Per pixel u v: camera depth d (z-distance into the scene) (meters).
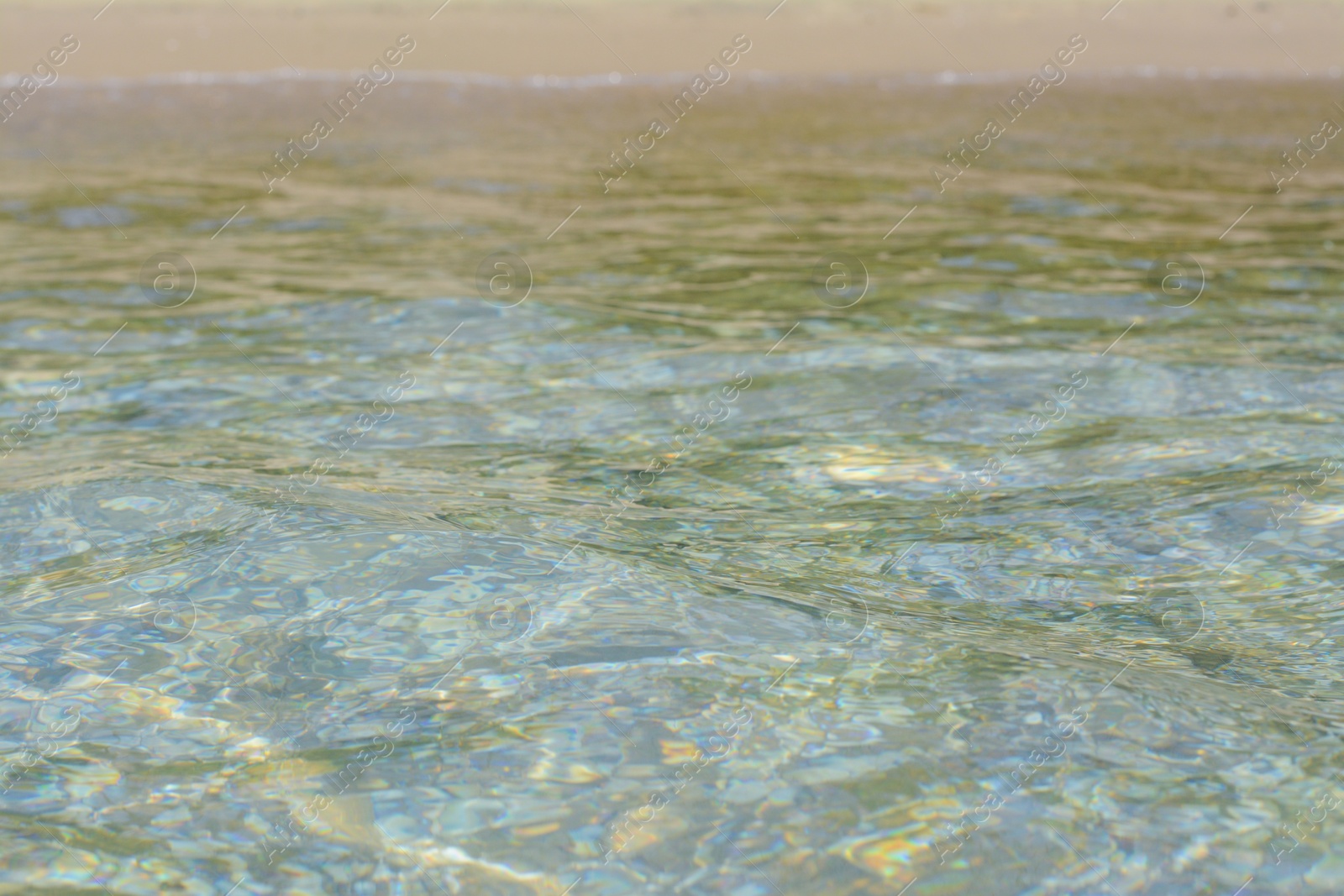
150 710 2.00
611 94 10.41
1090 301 4.73
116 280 5.13
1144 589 2.51
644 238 5.89
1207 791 1.84
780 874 1.70
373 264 5.38
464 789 1.83
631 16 13.18
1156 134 8.95
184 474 2.98
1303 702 2.08
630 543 2.62
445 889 1.68
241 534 2.57
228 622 2.23
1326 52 12.52
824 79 11.23
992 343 4.19
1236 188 7.12
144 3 13.16
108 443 3.31
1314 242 5.76
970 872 1.70
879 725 1.97
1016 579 2.54
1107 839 1.75
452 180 7.30
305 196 6.86
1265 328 4.34
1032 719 1.99
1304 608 2.43
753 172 7.58
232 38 11.95
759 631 2.23
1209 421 3.46
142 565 2.44
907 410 3.58
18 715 1.98
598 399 3.71
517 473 3.12
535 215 6.42
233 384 3.85
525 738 1.93
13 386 3.83
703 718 1.98
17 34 11.74
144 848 1.74
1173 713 2.01
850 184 7.21
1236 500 2.92
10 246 5.74
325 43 11.89
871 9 13.84
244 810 1.80
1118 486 3.02
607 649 2.15
